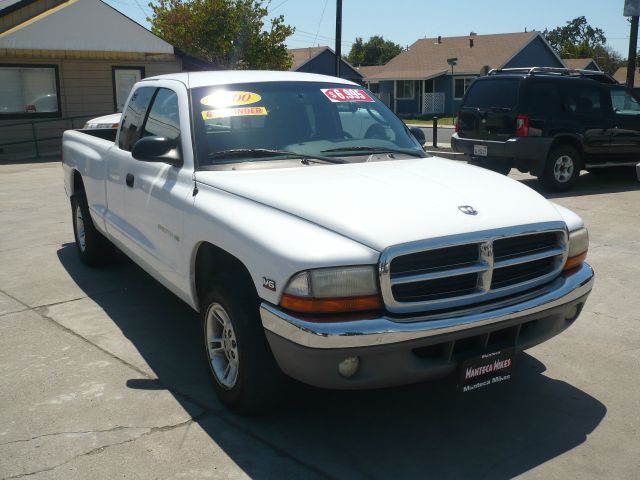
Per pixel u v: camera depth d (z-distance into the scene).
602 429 3.72
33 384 4.25
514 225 3.53
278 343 3.31
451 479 3.26
